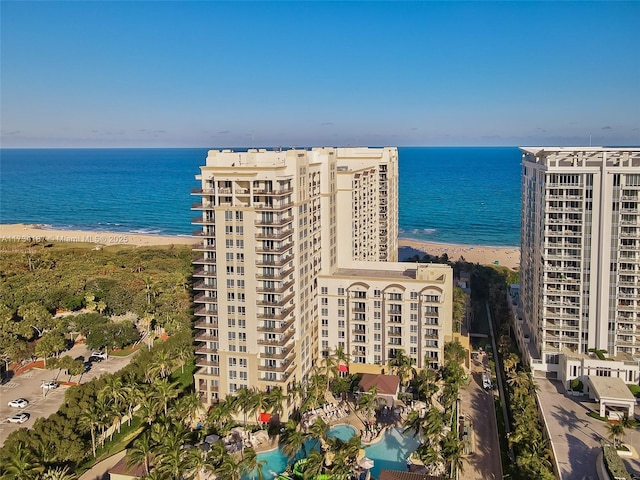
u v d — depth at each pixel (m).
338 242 155.62
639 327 130.12
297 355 125.62
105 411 107.00
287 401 117.25
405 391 131.50
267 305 116.25
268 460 105.00
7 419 120.00
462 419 118.94
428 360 135.12
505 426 115.44
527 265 150.75
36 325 164.50
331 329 141.62
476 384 136.88
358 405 118.50
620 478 87.56
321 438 102.12
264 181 114.38
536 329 138.25
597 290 126.81
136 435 113.81
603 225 123.94
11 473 86.75
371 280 136.50
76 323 166.12
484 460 105.12
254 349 118.88
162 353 131.38
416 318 135.00
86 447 104.38
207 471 95.12
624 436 106.88
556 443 104.94
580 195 124.38
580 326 129.00
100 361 154.00
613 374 122.38
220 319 120.06
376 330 138.25
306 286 131.62
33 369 148.62
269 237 114.00
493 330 173.12
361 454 103.25
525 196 153.62
